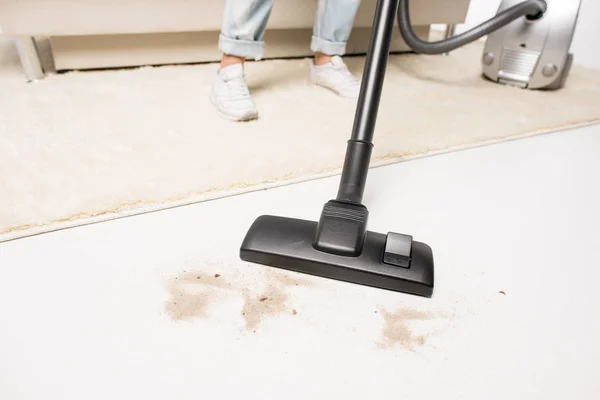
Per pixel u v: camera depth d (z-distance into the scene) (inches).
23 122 43.1
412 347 22.7
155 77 59.1
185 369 20.7
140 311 23.5
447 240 30.9
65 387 19.6
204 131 43.5
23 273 25.6
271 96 54.6
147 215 31.3
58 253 27.2
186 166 36.7
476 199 36.4
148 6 55.4
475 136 47.4
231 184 34.6
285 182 36.0
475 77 71.2
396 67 73.7
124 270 26.2
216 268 26.7
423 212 34.0
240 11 45.6
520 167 42.6
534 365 22.1
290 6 61.2
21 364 20.4
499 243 31.1
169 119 45.8
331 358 21.7
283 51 71.5
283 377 20.6
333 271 25.8
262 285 25.7
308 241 26.6
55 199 31.2
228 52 48.3
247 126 45.4
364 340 22.8
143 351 21.4
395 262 25.3
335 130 46.1
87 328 22.4
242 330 22.9
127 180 34.1
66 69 59.9
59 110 46.5
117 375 20.2
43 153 37.3
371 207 34.0
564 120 53.7
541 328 24.3
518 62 65.8
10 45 70.3
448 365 21.8
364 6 67.9
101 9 53.7
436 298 25.8
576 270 29.0
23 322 22.5
